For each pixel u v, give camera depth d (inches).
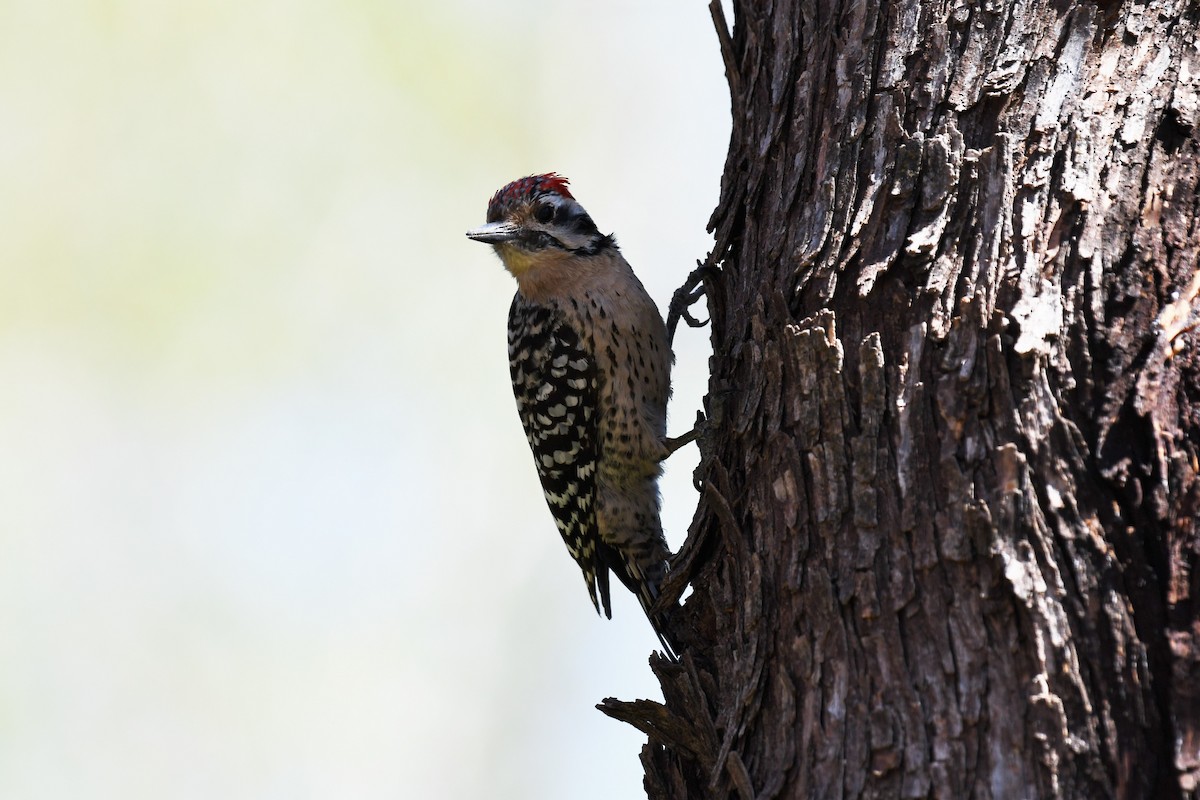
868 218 289.3
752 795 258.2
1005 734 231.0
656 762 308.2
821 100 323.9
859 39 319.0
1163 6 300.2
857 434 265.1
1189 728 227.5
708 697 297.7
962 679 238.1
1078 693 230.4
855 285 281.1
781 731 259.8
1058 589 237.8
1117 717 229.3
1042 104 288.7
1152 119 285.1
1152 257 267.9
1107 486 245.9
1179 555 240.5
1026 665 234.1
